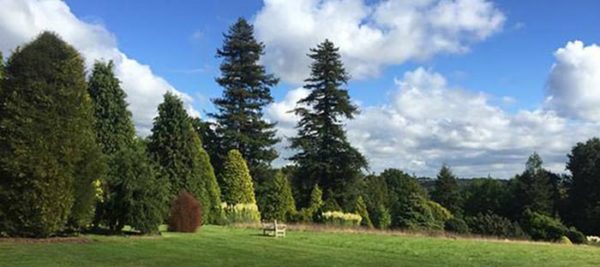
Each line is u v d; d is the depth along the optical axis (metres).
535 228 40.75
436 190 78.44
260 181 52.19
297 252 18.89
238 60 54.47
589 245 36.72
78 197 20.17
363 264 16.50
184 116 32.12
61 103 19.47
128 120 26.86
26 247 16.64
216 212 34.53
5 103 18.80
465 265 17.69
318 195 43.09
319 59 51.72
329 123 51.31
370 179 66.19
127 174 22.62
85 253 15.95
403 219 40.78
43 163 18.81
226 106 52.88
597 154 66.19
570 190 68.94
